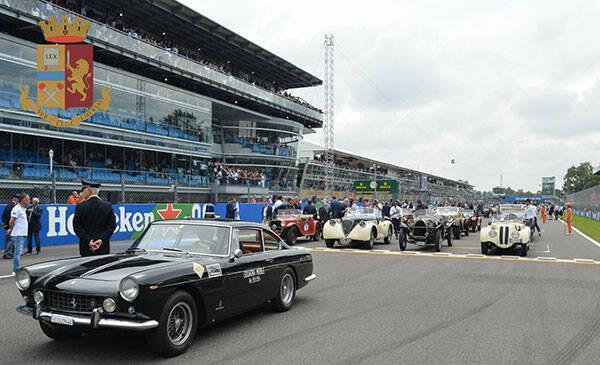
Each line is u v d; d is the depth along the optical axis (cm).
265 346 514
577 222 4081
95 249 642
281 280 676
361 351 498
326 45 6350
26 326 593
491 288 880
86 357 472
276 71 4725
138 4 3005
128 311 444
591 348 516
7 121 2062
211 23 3419
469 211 2672
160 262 518
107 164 2616
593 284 928
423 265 1205
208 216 679
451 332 577
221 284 545
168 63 3059
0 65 2042
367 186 4869
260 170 4409
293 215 1822
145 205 1817
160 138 2991
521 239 1388
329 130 6169
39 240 1341
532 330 588
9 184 1689
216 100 3650
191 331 499
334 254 1461
